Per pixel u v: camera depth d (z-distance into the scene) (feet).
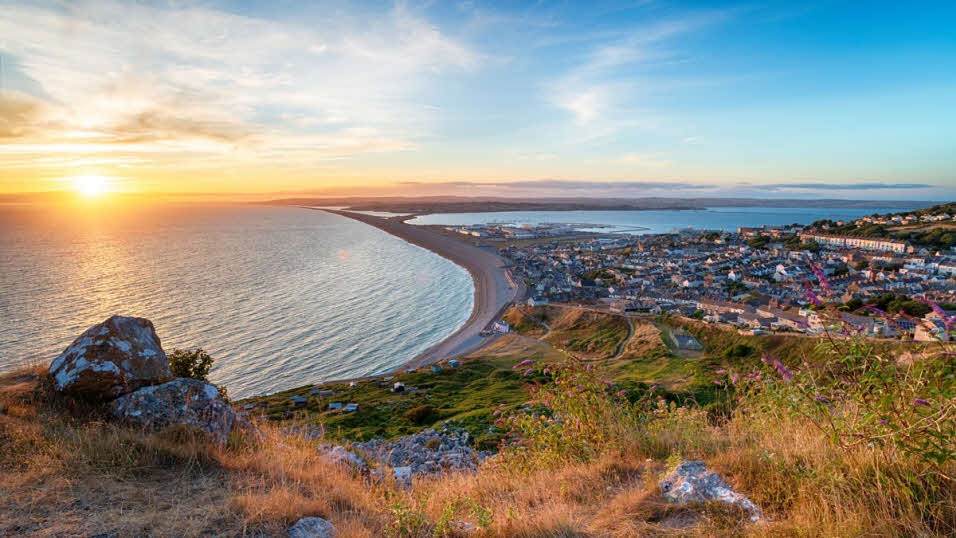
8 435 19.19
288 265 568.41
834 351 15.60
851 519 12.53
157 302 345.51
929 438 13.16
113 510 15.07
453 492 22.36
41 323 271.28
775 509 14.70
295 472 20.74
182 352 68.64
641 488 17.83
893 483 13.37
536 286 511.81
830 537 11.96
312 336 290.15
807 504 14.08
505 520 16.61
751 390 24.64
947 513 12.12
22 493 15.42
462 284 517.96
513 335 328.29
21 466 17.26
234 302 360.69
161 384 26.43
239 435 24.66
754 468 17.07
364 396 173.78
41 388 24.68
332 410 145.07
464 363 235.81
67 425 21.74
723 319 304.09
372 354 268.41
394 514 17.33
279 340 277.03
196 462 20.16
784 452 16.84
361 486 22.13
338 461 25.34
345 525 15.79
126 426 23.20
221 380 215.10
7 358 209.97
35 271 460.14
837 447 15.65
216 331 284.41
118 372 25.31
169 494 16.89
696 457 20.08
